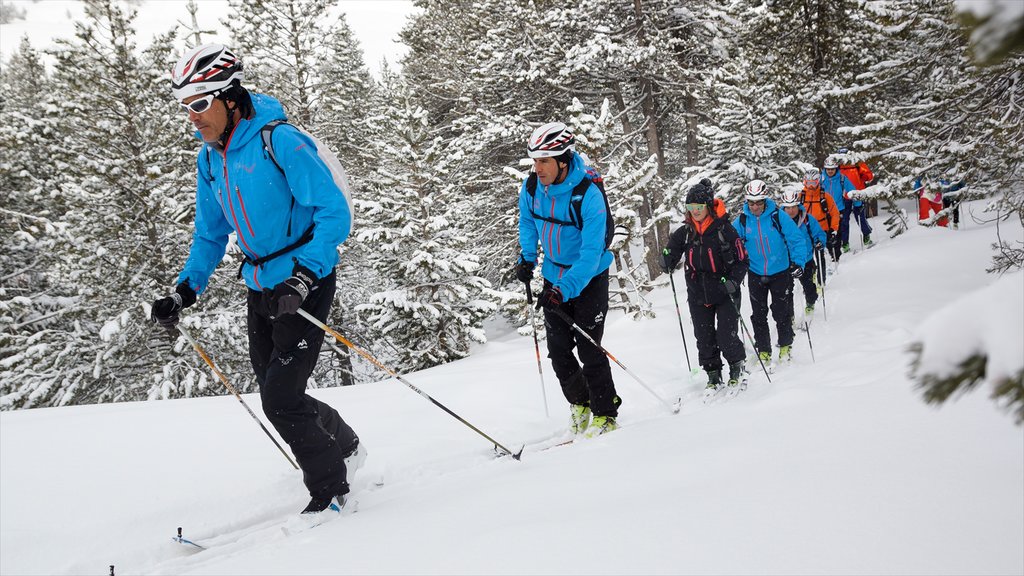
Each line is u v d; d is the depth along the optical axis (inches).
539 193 180.7
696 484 96.0
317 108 678.5
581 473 118.0
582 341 183.5
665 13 615.2
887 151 370.0
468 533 90.1
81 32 518.3
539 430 203.2
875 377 160.2
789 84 555.8
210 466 170.2
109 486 157.9
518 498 106.0
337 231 121.3
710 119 700.7
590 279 177.6
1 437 199.9
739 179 575.8
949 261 389.7
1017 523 66.2
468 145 678.5
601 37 615.8
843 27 524.4
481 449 178.4
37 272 636.1
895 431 102.9
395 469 162.7
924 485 78.2
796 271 263.0
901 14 335.0
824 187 503.8
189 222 536.4
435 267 578.6
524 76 660.1
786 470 93.6
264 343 134.9
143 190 520.4
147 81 542.0
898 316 290.4
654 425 162.1
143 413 227.9
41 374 521.7
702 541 73.2
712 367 229.6
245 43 634.2
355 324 715.4
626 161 449.4
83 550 129.9
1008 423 94.8
